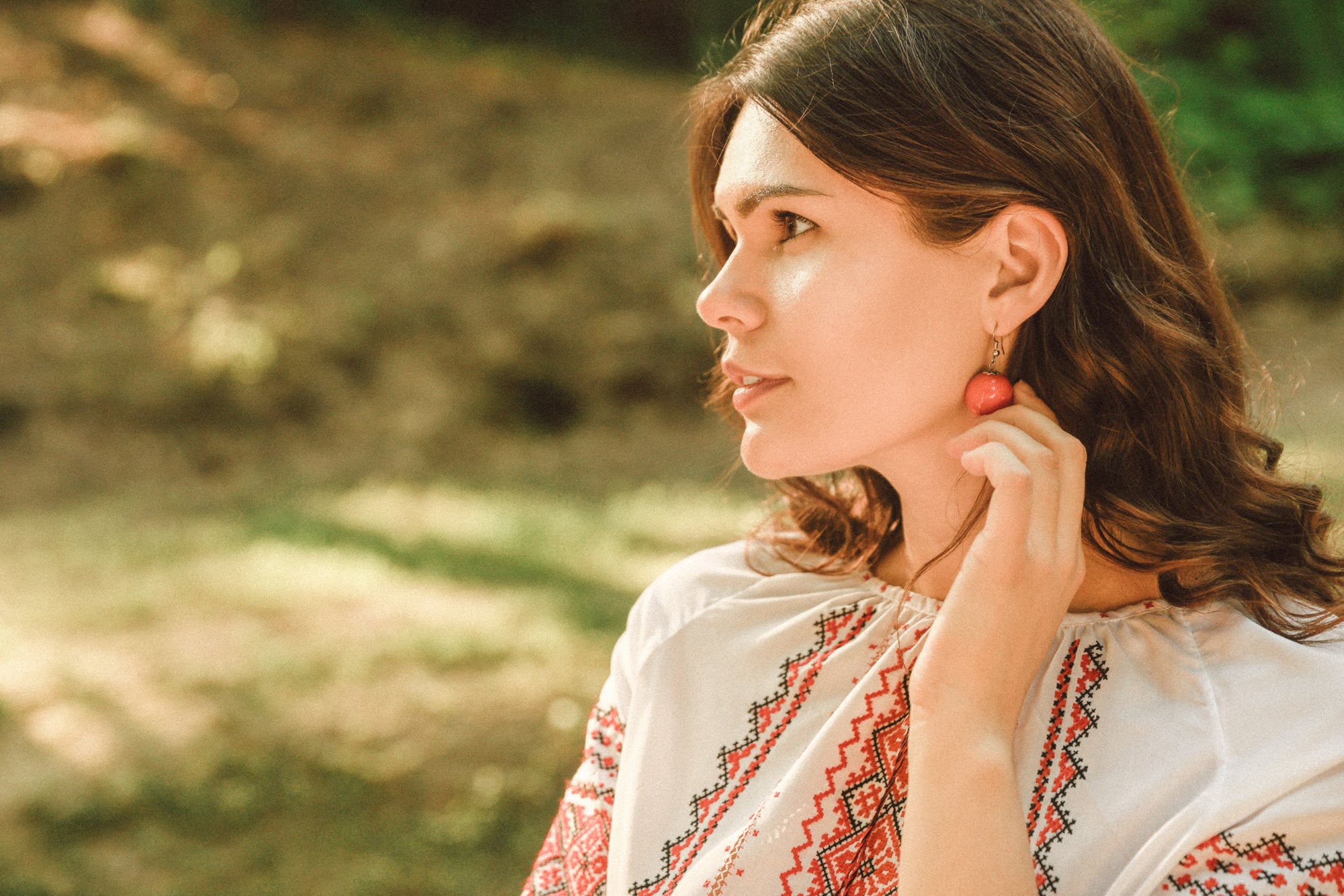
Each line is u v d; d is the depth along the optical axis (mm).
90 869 3832
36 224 10047
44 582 6312
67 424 8867
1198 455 1020
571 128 11961
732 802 1098
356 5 12977
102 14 11867
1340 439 6480
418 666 5215
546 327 9836
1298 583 1021
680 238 10555
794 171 958
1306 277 10258
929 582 1112
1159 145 1048
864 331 958
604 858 1182
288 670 5156
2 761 4484
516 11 13812
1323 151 10977
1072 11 1011
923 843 876
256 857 3891
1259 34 11500
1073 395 1009
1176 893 867
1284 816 855
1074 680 989
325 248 10266
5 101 10734
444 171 11234
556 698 4887
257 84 11703
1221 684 937
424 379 9531
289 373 9375
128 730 4695
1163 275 1010
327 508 7836
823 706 1104
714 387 1433
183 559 6676
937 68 937
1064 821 932
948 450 990
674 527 7461
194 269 9938
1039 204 954
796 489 1258
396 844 3941
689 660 1186
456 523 7555
